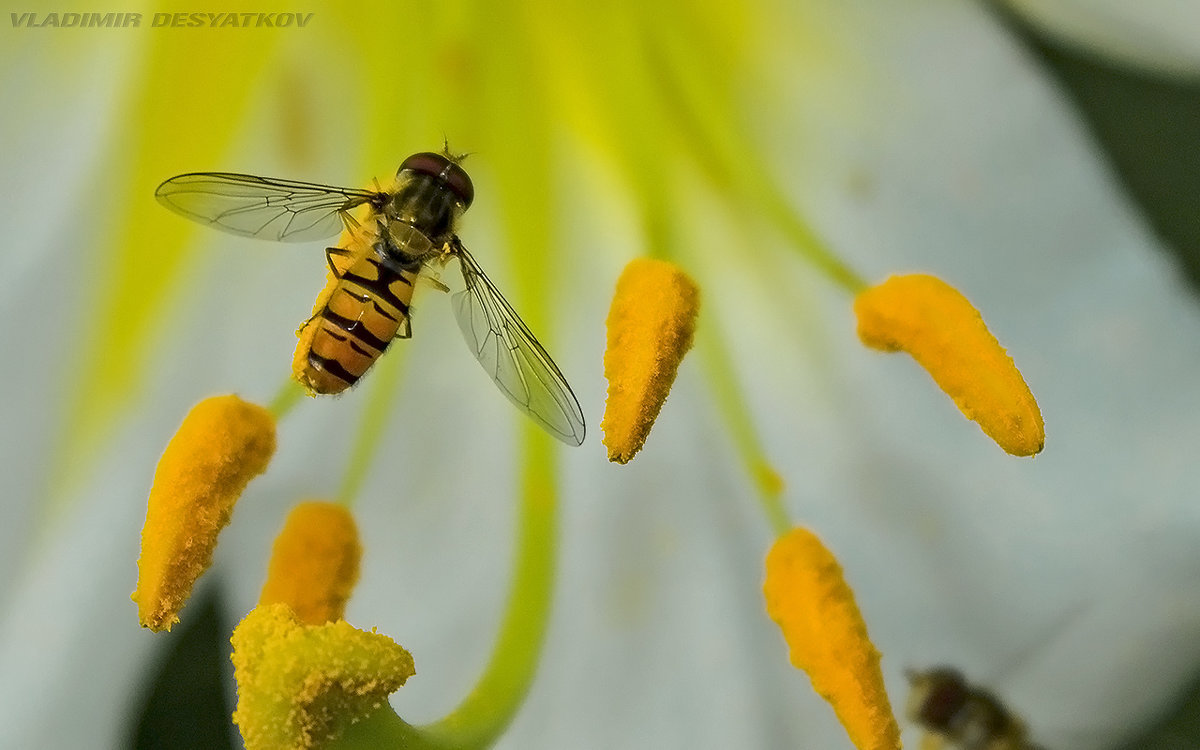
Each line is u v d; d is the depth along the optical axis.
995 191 0.16
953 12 0.16
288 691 0.14
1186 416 0.16
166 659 0.16
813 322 0.16
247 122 0.16
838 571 0.15
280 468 0.15
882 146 0.16
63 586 0.15
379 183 0.16
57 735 0.15
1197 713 0.16
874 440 0.16
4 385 0.15
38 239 0.15
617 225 0.16
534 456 0.15
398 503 0.16
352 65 0.16
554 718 0.15
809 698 0.16
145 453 0.15
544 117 0.16
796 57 0.16
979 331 0.15
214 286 0.15
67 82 0.15
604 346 0.16
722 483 0.16
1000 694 0.16
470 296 0.15
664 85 0.16
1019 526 0.16
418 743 0.14
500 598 0.16
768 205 0.16
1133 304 0.16
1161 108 0.16
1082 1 0.16
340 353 0.15
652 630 0.16
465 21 0.16
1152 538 0.16
